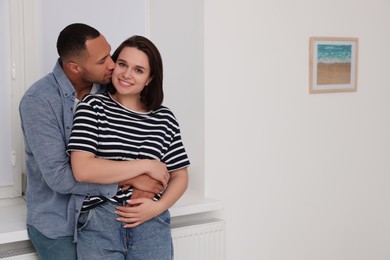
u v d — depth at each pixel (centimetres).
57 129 196
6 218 232
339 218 327
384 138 343
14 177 256
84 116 192
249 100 285
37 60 257
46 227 204
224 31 274
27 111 194
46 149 193
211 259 266
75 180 195
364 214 338
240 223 287
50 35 260
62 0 262
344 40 317
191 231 257
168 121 209
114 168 191
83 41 196
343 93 322
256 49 286
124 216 197
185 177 215
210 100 272
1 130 252
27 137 197
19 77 253
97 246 198
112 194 196
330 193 321
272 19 290
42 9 257
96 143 192
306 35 304
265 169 294
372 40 332
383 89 340
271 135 295
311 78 306
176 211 249
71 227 203
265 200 295
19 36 252
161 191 206
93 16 273
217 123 275
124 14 285
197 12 270
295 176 306
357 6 323
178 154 211
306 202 312
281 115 297
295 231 309
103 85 214
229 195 282
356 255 337
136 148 199
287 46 297
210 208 260
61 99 199
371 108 335
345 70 320
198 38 271
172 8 284
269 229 298
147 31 297
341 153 324
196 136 276
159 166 200
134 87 198
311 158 312
